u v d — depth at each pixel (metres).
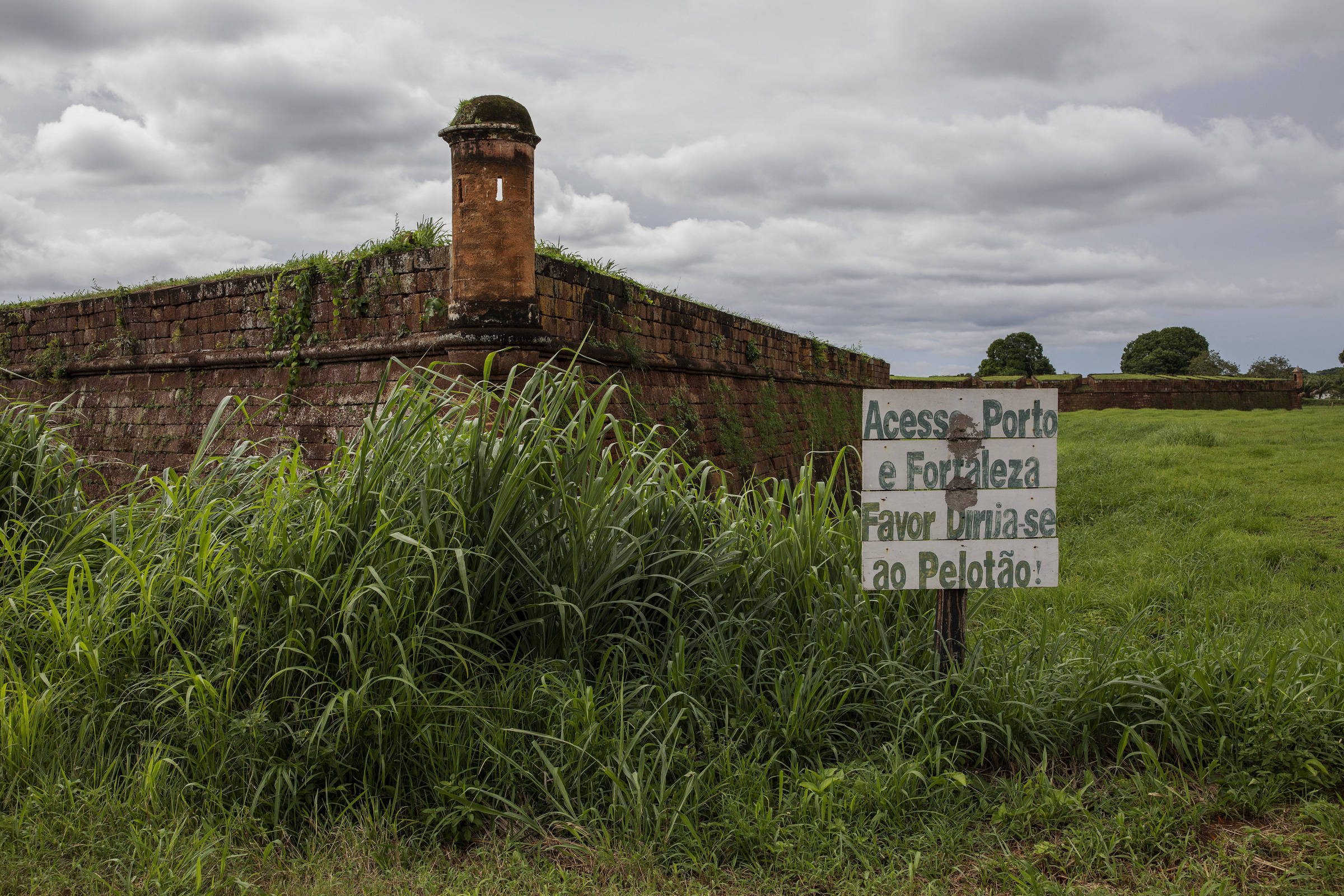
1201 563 6.96
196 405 10.87
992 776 3.17
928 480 3.61
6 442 4.94
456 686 3.18
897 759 3.03
